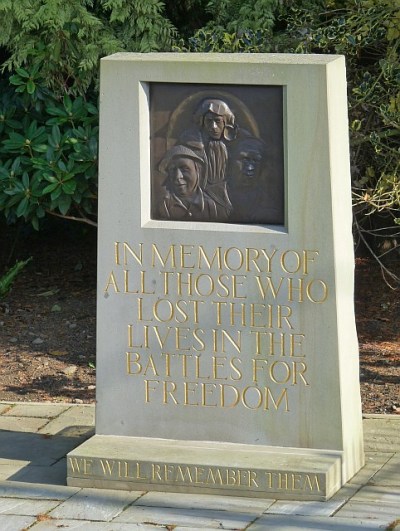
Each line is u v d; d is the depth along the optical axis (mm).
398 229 6230
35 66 5316
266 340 3611
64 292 6012
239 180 3619
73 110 5258
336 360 3549
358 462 3689
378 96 4988
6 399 4477
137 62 3592
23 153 5316
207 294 3645
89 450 3633
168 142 3656
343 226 3584
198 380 3688
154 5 5359
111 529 3283
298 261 3549
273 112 3566
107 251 3701
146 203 3672
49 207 5383
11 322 5492
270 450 3615
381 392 4469
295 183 3518
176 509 3410
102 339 3744
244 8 5332
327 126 3469
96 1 5516
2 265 6539
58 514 3396
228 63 3537
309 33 5051
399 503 3424
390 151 5012
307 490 3441
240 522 3305
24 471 3725
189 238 3635
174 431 3723
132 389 3744
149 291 3689
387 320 5438
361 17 5008
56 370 4820
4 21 5273
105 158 3656
